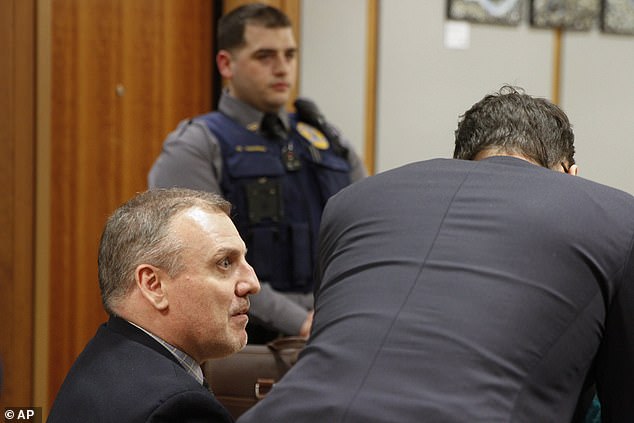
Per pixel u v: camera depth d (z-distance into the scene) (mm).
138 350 2145
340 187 4027
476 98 5719
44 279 4586
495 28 5734
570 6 5871
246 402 3092
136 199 2275
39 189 4543
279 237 3875
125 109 4973
